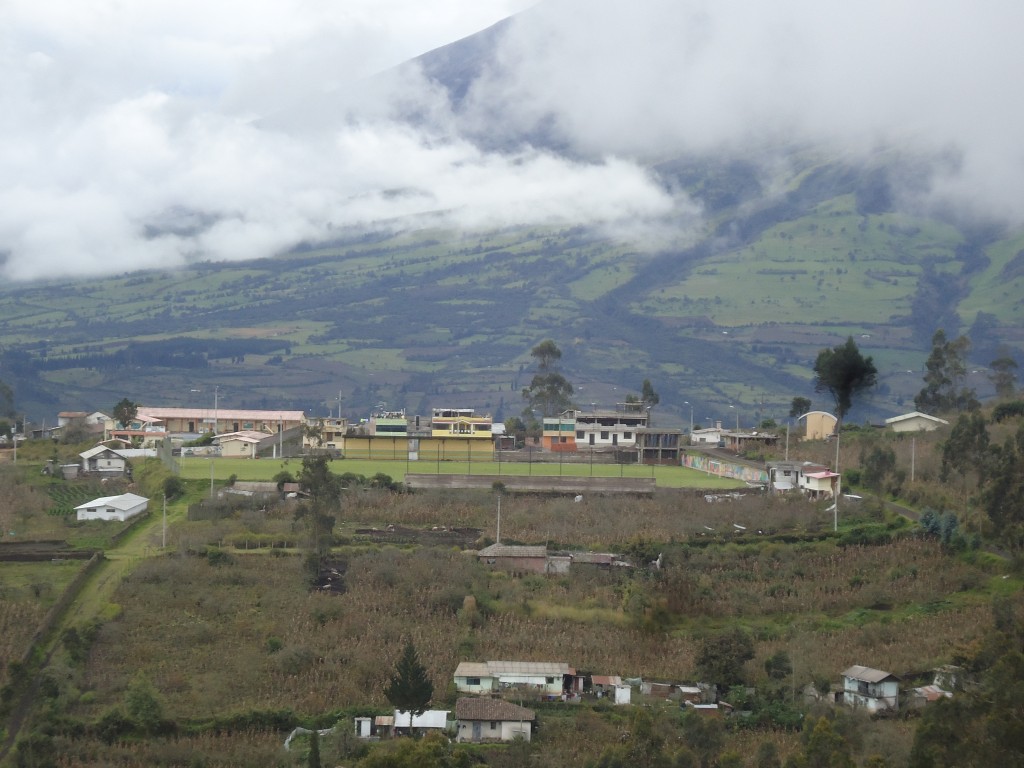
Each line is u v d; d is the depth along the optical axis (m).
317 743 62.97
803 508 104.44
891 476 112.81
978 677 70.81
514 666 75.06
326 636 79.38
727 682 75.00
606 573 89.81
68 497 111.50
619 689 74.00
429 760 58.41
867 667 74.56
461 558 91.44
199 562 89.19
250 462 128.00
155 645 77.44
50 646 75.81
